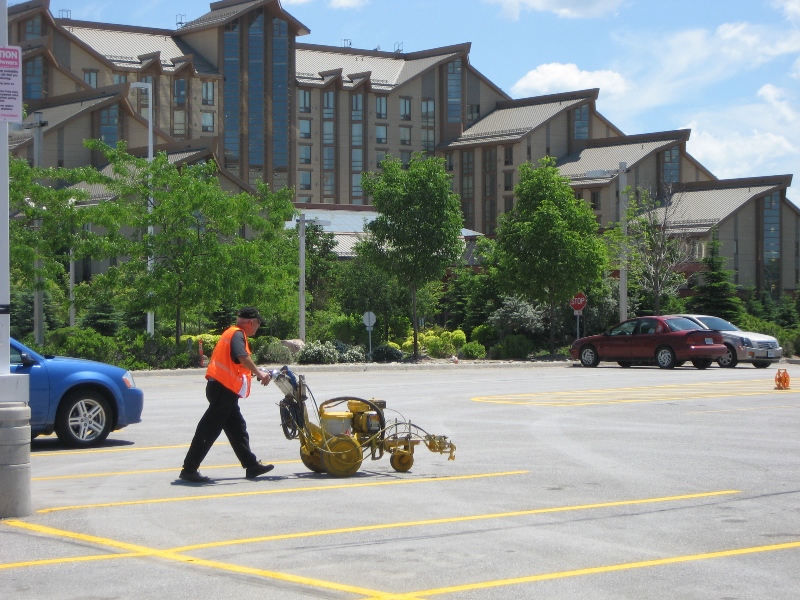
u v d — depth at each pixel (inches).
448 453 506.6
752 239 3280.0
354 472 435.8
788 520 342.0
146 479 427.5
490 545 302.0
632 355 1353.3
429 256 1610.5
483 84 4220.0
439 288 2385.6
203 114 3801.7
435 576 265.9
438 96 4178.2
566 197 1744.6
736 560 285.1
